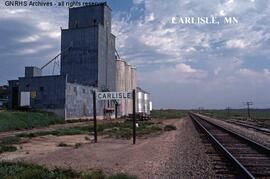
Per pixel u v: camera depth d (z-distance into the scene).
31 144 23.39
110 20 82.19
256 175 11.59
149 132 34.19
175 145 22.05
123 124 48.16
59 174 10.66
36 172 10.38
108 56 79.75
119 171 12.56
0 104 71.38
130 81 94.06
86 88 65.31
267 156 17.06
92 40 73.69
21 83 59.88
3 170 10.85
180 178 11.16
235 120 78.94
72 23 79.44
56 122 52.34
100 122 57.22
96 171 11.88
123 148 20.19
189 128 42.88
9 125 39.59
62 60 75.12
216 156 16.58
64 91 57.03
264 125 52.69
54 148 20.86
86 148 20.11
